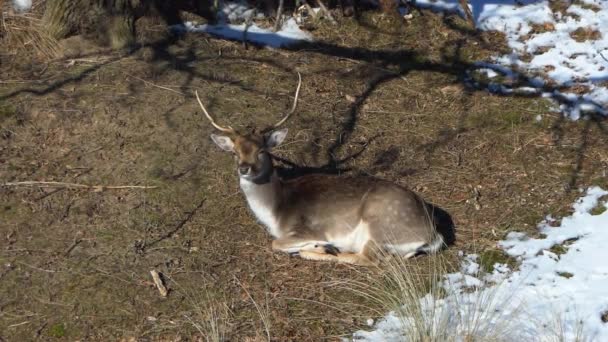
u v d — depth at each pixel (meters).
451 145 12.60
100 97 12.93
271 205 10.77
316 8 15.76
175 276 10.34
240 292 10.13
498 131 12.91
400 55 14.69
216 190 11.64
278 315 9.79
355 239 10.77
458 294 9.97
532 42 14.96
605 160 12.24
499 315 9.47
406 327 9.29
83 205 11.30
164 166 11.91
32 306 9.84
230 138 10.61
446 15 15.69
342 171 12.10
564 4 15.85
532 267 10.37
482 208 11.45
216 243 10.88
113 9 14.12
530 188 11.77
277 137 10.65
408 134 12.81
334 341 9.39
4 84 13.14
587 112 13.25
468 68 14.39
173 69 13.77
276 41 14.90
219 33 15.00
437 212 11.39
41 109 12.62
